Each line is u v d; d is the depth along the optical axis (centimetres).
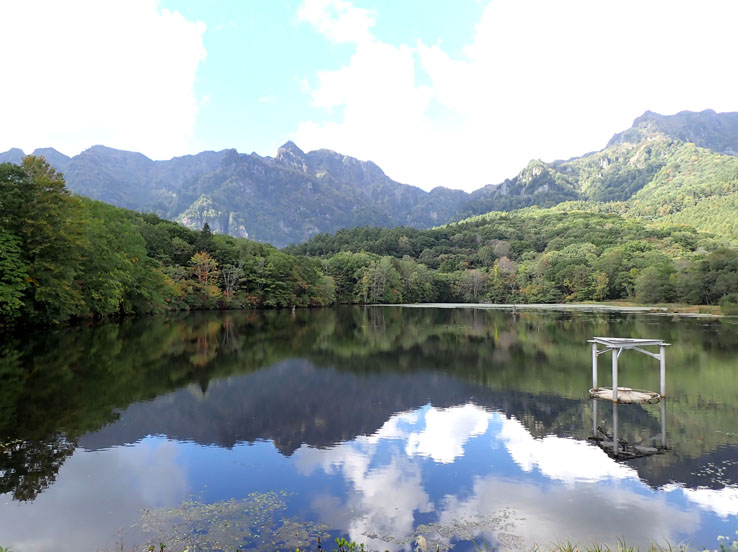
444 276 16062
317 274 12644
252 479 1275
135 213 10388
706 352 3472
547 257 14400
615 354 2092
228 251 10450
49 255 4262
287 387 2430
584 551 912
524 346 4016
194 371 2805
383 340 4509
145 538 951
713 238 15588
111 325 5328
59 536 957
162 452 1478
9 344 3575
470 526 1021
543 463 1400
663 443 1569
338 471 1339
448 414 1947
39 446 1514
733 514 1079
